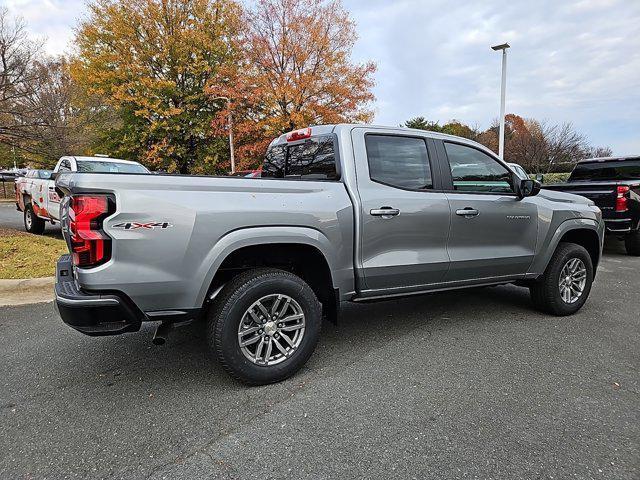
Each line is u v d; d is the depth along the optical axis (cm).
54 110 1082
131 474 212
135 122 2377
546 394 289
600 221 492
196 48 2311
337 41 1925
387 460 222
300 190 315
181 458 225
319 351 364
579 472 212
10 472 214
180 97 2320
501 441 237
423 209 365
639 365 335
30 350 365
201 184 279
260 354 302
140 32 2278
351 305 499
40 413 268
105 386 303
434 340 388
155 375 320
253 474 212
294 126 1889
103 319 257
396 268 354
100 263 252
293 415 265
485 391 293
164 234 263
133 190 257
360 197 338
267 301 305
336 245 325
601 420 258
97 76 2216
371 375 319
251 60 1942
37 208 935
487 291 566
